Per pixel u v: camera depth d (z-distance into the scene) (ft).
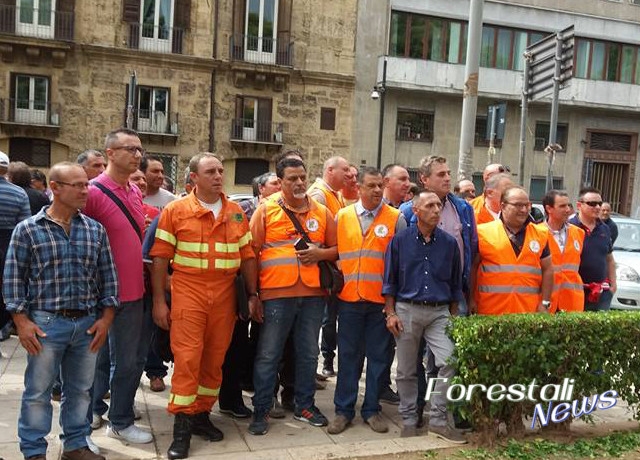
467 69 31.76
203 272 14.42
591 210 19.97
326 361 21.07
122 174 14.38
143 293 14.66
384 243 16.16
